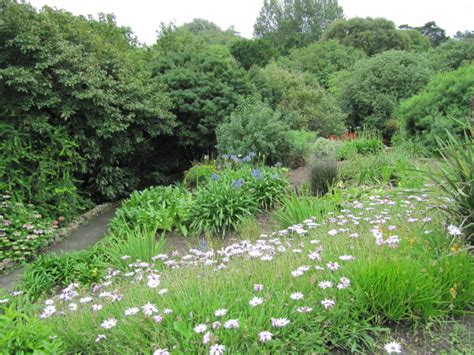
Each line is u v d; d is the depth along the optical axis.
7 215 6.28
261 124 9.62
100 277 4.32
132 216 6.50
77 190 8.66
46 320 2.53
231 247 3.53
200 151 12.63
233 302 2.28
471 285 2.53
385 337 2.27
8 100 7.39
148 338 2.14
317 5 48.62
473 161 3.22
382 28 30.20
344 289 2.36
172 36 17.81
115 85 9.19
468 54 18.58
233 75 12.81
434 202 3.43
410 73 15.10
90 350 2.21
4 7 7.50
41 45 7.79
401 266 2.47
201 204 6.00
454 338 2.23
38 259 4.74
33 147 7.65
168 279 2.89
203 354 1.97
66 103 8.02
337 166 6.96
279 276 2.61
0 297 3.30
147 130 10.28
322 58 25.47
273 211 6.17
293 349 2.05
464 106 8.61
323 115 13.74
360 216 4.18
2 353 1.94
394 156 7.85
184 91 11.77
